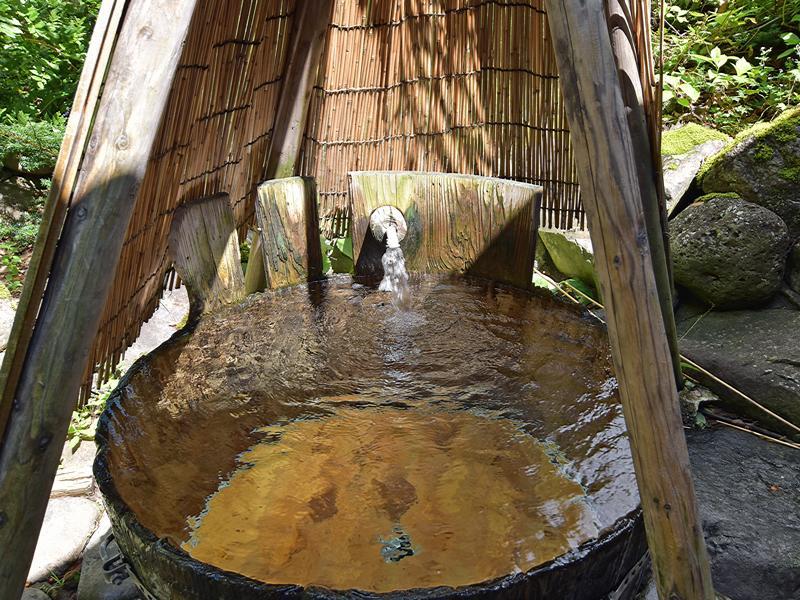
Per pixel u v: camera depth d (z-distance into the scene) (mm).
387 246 2564
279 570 1465
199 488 1693
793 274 2984
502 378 2133
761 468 2447
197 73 2049
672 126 3617
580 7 1210
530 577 1191
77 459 2527
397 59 2719
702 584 1267
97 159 1357
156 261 2174
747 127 3545
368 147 2861
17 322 1358
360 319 2398
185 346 2078
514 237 2447
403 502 1672
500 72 2645
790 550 2088
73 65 3873
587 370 2047
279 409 2016
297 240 2504
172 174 2076
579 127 1242
